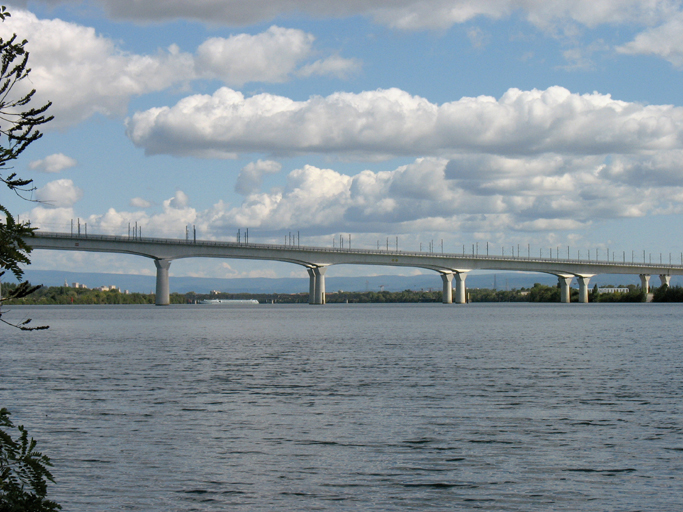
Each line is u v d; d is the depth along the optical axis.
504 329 119.44
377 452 26.80
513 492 21.88
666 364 58.78
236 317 191.00
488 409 35.97
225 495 21.70
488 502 20.95
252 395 41.38
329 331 116.12
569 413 34.72
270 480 23.19
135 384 46.75
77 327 133.50
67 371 54.97
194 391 43.19
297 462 25.39
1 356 69.75
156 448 27.55
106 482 23.02
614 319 162.00
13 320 161.00
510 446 27.64
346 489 22.25
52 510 13.12
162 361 63.47
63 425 32.22
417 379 48.62
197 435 29.88
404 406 36.97
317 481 23.08
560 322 147.62
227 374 52.53
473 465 24.89
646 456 26.00
